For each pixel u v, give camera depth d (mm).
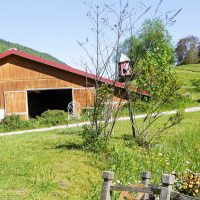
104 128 16172
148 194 8570
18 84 35906
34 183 11758
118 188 8227
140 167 14711
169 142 19547
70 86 35562
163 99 19375
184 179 11500
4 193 10672
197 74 105250
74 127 26047
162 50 19469
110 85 17453
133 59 18062
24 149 15906
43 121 30688
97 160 14531
